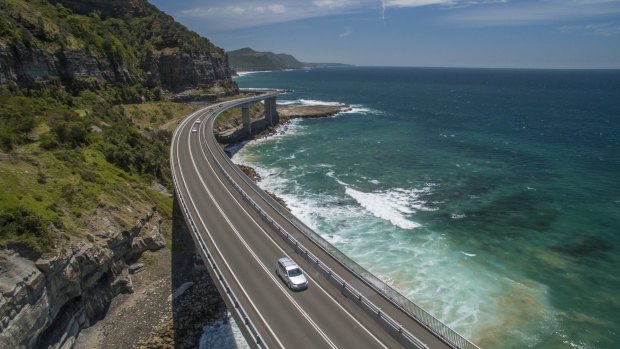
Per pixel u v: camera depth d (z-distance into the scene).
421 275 46.97
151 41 148.25
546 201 68.50
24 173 42.50
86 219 41.28
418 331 28.38
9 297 28.11
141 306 41.31
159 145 79.69
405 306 30.66
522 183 77.75
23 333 28.70
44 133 55.50
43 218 35.78
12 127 51.44
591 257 50.62
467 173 84.56
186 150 80.31
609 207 65.44
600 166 88.12
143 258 47.59
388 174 84.62
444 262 49.75
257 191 57.59
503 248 52.94
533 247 53.16
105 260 40.16
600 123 143.88
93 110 84.00
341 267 37.28
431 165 91.12
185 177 64.12
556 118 156.75
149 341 36.81
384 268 48.34
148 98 121.94
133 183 56.69
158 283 44.94
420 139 119.25
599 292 43.72
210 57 165.25
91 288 38.91
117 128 72.94
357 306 32.38
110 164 58.59
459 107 195.75
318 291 34.22
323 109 174.25
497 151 103.44
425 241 54.91
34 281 30.47
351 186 77.12
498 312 40.69
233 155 102.06
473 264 49.25
